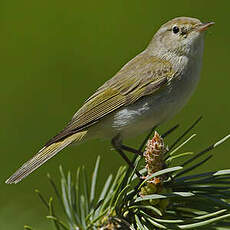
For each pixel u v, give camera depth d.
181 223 5.67
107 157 11.34
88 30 11.45
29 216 7.24
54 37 11.36
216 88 11.82
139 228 5.45
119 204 5.78
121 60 11.49
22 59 11.27
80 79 11.48
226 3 11.69
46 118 11.34
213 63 11.80
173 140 11.72
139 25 11.55
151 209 5.80
